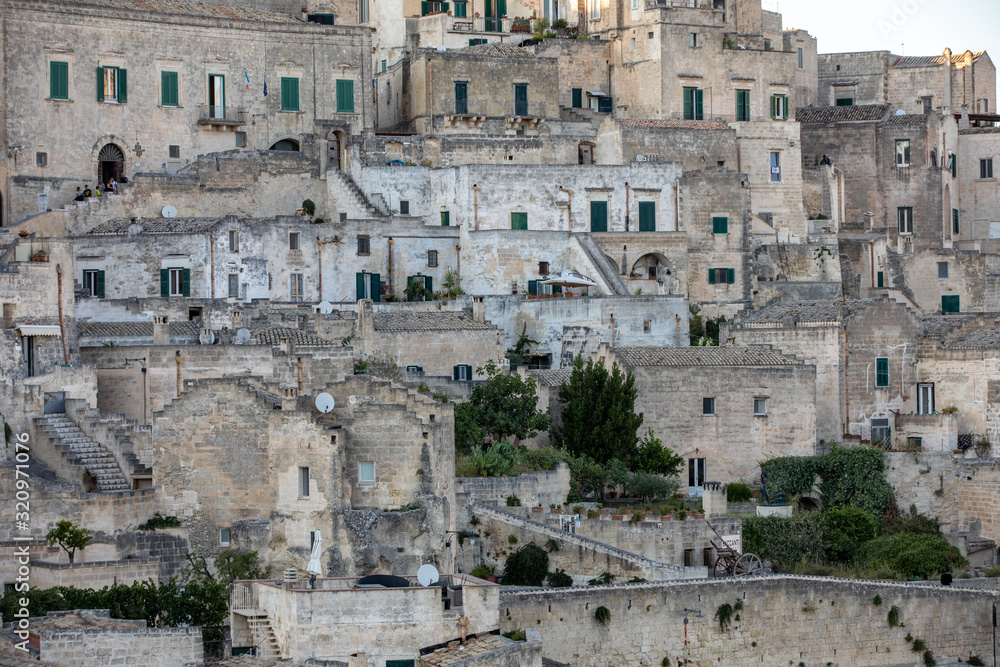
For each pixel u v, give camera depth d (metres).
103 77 157.62
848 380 140.25
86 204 150.62
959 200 195.62
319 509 97.06
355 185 160.38
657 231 164.25
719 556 114.69
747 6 198.00
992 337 142.75
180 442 102.19
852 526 123.62
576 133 177.00
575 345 146.62
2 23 152.88
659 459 127.50
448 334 136.50
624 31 182.38
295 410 98.69
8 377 110.44
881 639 106.69
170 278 144.75
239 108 163.75
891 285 177.00
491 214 159.75
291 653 85.38
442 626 86.81
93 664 80.56
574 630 97.81
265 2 173.50
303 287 150.50
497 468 119.12
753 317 145.88
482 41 188.12
